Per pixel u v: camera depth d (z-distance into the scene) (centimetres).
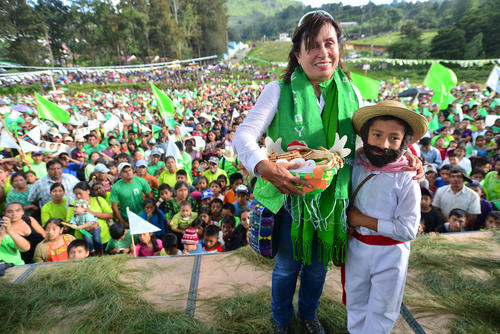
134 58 7256
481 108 1269
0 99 3353
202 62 8419
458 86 2980
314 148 132
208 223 479
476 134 807
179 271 227
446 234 272
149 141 952
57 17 6450
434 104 1162
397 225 131
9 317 179
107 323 174
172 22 7112
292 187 117
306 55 131
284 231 148
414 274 217
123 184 507
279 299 162
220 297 198
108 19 6600
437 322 175
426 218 429
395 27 11644
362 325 150
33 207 508
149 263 237
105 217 477
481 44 6022
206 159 827
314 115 132
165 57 7319
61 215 468
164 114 983
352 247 147
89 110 2016
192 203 528
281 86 139
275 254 152
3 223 339
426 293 198
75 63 6900
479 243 251
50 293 200
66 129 1173
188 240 402
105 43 6812
